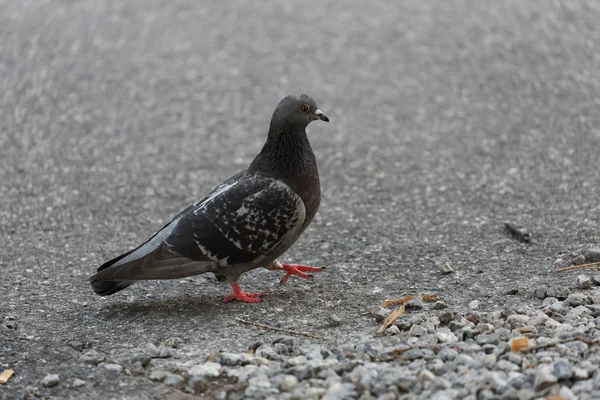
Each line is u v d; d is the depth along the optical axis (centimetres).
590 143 1839
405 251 1376
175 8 3112
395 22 2909
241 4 3173
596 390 830
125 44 2705
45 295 1245
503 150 1861
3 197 1666
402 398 859
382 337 1045
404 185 1714
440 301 1152
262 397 884
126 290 1255
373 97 2286
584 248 1311
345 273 1302
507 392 836
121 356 1030
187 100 2277
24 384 958
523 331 1001
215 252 1143
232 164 1873
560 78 2320
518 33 2725
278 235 1163
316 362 959
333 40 2752
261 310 1166
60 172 1800
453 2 3103
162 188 1731
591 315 1056
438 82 2367
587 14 2881
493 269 1270
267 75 2466
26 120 2102
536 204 1541
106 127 2075
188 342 1067
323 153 1934
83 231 1519
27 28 2820
